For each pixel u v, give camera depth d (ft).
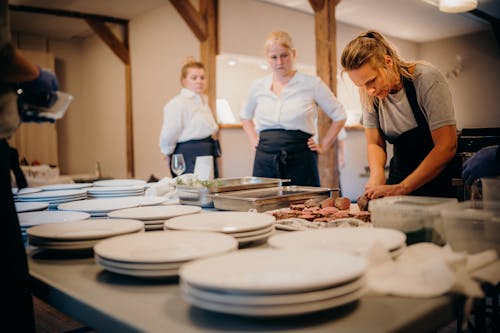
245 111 12.18
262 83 11.26
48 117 4.00
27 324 3.43
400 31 27.30
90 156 28.48
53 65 26.71
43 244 3.70
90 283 3.08
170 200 6.66
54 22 23.57
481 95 29.12
